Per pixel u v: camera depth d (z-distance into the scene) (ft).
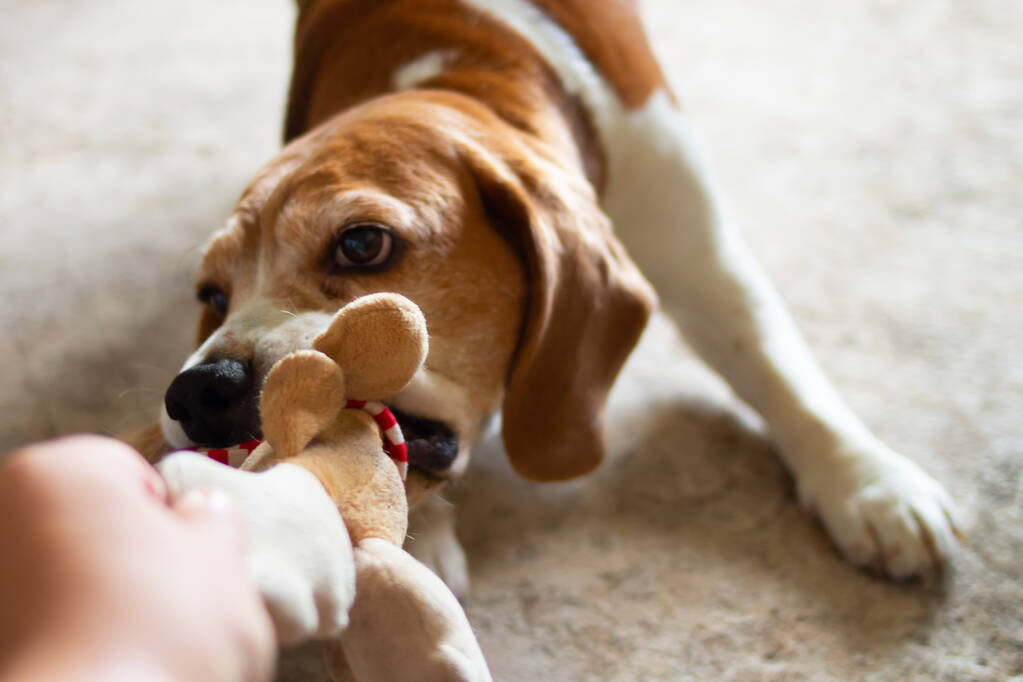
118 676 0.88
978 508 2.03
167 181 3.06
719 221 2.27
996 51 3.38
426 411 1.71
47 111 3.48
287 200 1.74
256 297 1.73
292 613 1.20
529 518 2.10
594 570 2.00
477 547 2.06
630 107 2.21
